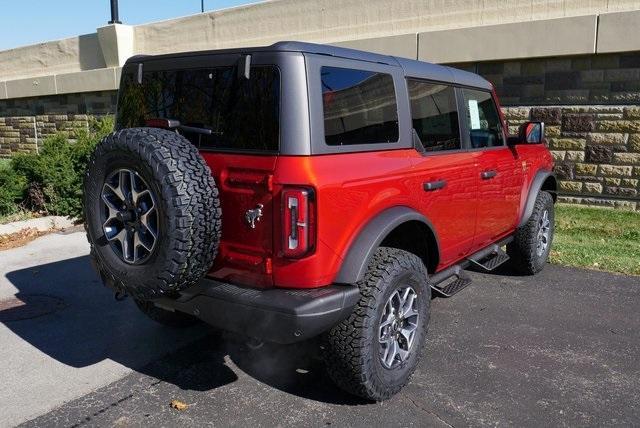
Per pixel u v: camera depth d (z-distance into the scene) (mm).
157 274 2945
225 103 3174
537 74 8672
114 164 3064
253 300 2949
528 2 8812
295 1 11234
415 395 3535
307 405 3434
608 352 4141
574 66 8383
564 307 5051
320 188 2895
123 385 3676
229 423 3244
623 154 8234
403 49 9648
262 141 3002
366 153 3320
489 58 8836
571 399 3488
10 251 6898
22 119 15961
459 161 4195
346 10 10609
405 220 3418
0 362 3990
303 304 2871
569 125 8562
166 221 2861
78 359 4051
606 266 6199
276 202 2918
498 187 4844
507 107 8984
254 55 3055
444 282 4285
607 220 7949
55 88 14602
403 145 3646
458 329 4547
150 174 2885
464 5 9375
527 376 3773
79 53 14711
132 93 3775
